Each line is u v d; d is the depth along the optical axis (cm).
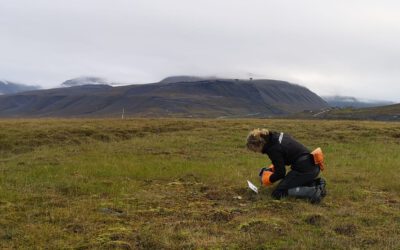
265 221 876
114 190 1175
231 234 812
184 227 851
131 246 746
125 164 1620
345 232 834
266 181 1108
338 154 2083
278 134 1103
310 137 2703
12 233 792
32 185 1227
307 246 747
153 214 941
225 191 1166
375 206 1030
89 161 1739
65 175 1388
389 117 18425
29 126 2814
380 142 2538
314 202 1061
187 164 1658
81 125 2922
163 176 1411
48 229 817
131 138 2705
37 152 2111
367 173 1491
